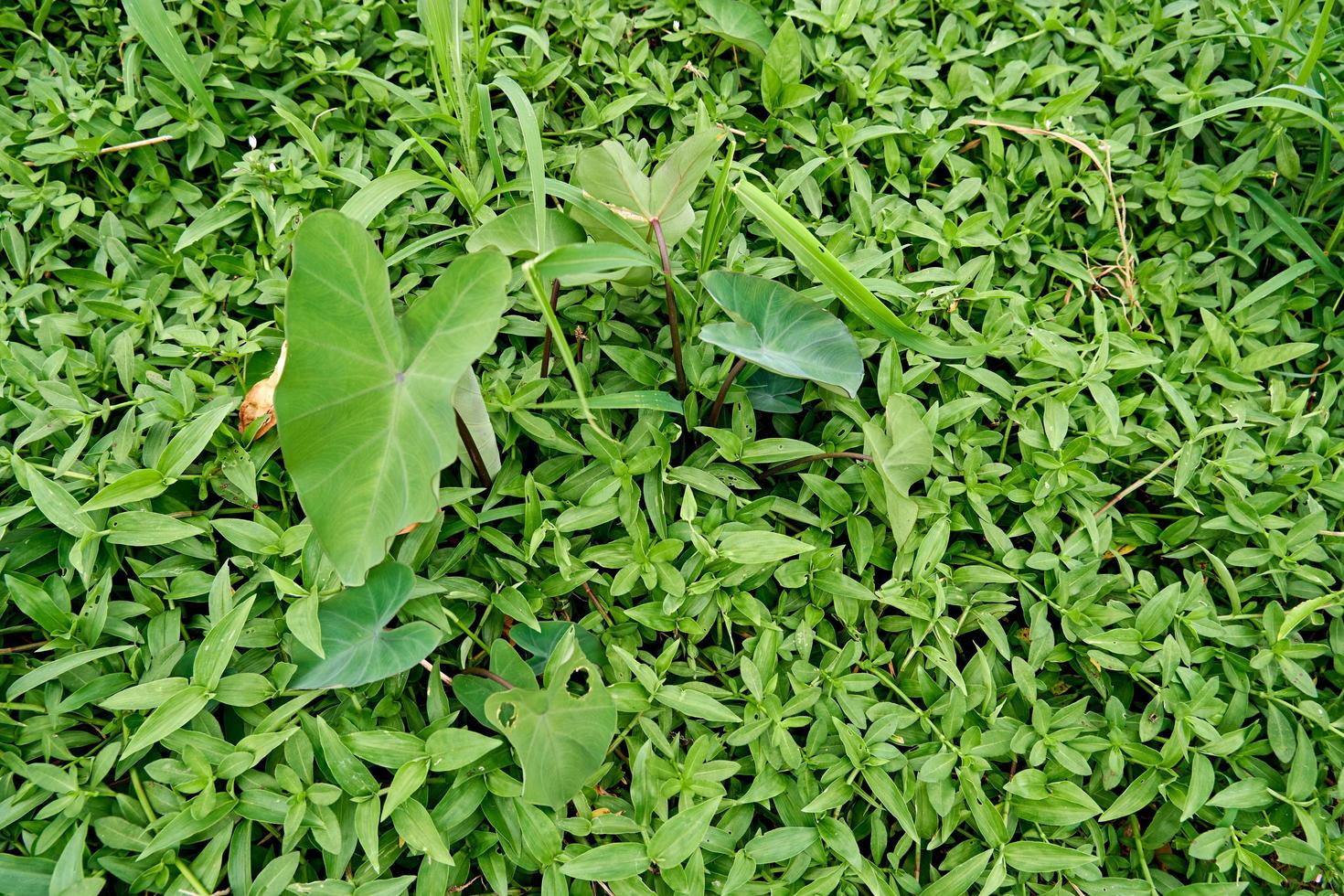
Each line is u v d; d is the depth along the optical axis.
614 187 0.88
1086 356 1.00
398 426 0.76
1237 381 1.01
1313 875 0.84
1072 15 1.16
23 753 0.81
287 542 0.84
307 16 1.07
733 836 0.83
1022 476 0.95
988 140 1.08
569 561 0.87
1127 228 1.11
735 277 0.90
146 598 0.84
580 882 0.80
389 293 0.75
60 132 1.03
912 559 0.91
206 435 0.84
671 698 0.83
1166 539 0.96
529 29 1.02
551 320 0.69
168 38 0.93
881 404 0.94
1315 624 0.94
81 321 0.95
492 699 0.72
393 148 1.05
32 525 0.86
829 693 0.86
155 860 0.77
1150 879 0.85
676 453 0.96
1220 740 0.84
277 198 1.00
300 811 0.77
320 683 0.78
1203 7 1.16
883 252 1.02
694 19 1.12
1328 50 1.14
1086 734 0.87
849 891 0.83
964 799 0.86
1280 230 1.09
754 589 0.91
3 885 0.75
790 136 1.08
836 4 1.12
